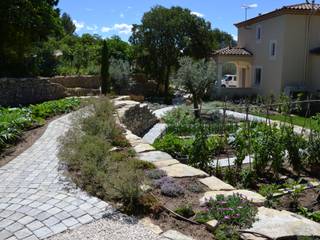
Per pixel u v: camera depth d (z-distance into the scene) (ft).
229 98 81.51
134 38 98.89
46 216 13.43
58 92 55.62
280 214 13.61
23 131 29.91
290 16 71.72
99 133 23.07
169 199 15.07
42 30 54.39
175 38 95.71
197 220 13.00
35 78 51.83
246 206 13.42
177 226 12.80
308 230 12.23
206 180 17.47
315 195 20.72
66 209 14.05
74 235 12.01
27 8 51.85
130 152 21.18
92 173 16.72
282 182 23.53
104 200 14.92
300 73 73.56
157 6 97.86
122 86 83.92
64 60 85.81
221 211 13.05
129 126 37.01
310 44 73.26
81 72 78.13
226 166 25.54
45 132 29.78
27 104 48.62
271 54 77.36
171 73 99.30
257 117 47.62
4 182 17.24
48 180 17.46
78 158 18.61
